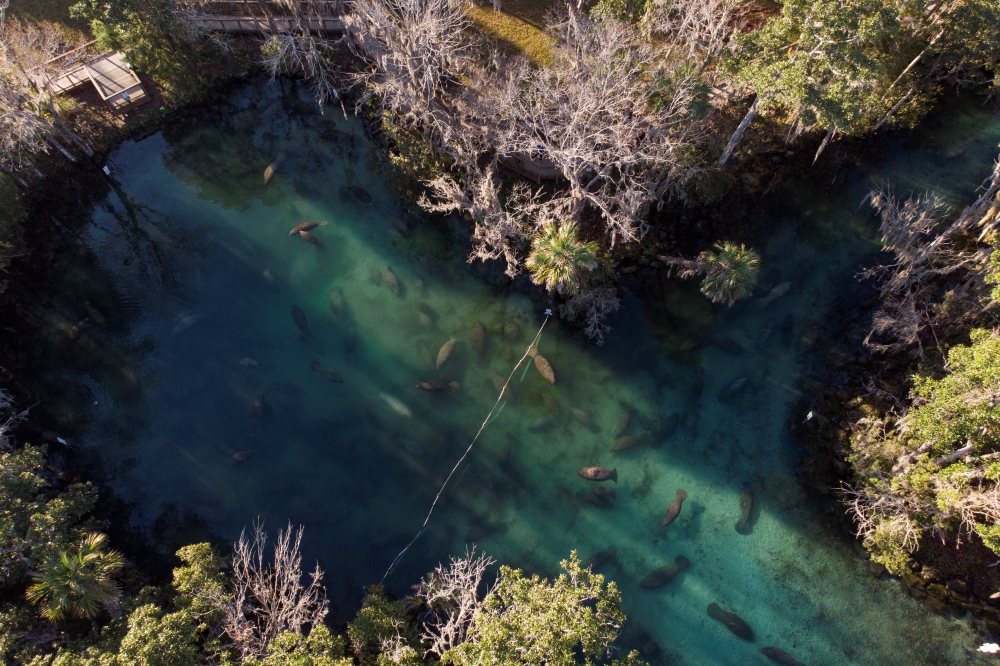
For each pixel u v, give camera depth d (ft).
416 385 112.47
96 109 135.74
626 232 101.60
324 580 97.19
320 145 139.95
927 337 105.40
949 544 91.91
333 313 118.52
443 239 127.75
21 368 113.60
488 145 115.24
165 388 113.09
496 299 120.98
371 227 128.26
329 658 66.33
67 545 81.05
